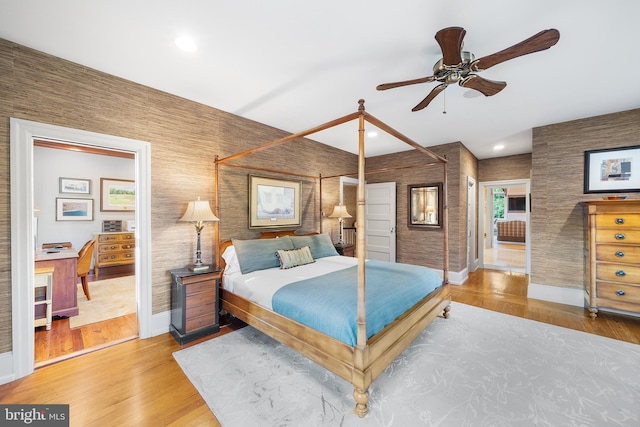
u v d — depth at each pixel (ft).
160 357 7.38
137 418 5.19
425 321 7.99
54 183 16.65
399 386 6.14
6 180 6.28
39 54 6.64
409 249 16.71
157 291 8.73
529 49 5.02
